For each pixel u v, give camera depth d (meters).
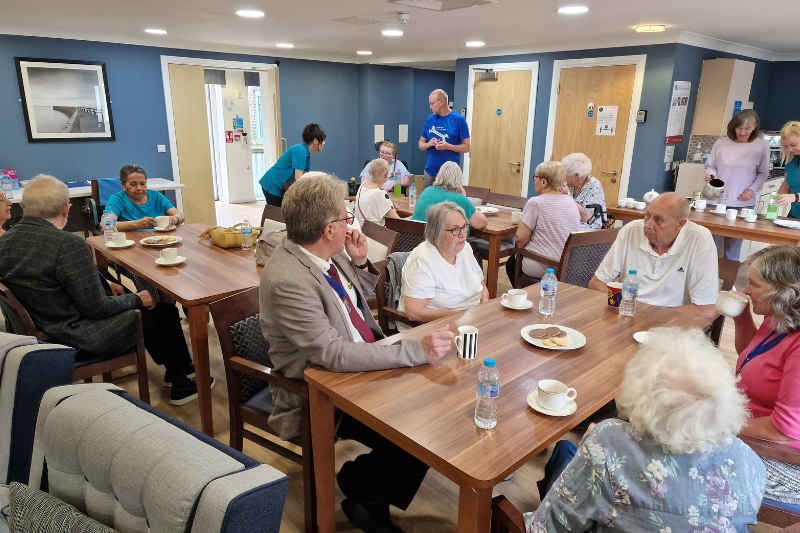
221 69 7.18
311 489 1.72
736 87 5.43
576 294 2.34
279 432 1.73
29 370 1.47
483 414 1.27
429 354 1.57
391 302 2.43
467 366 1.59
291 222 1.57
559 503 1.00
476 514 1.14
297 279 1.54
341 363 1.51
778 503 1.40
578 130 5.93
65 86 5.57
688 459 0.89
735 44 5.73
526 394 1.43
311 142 5.08
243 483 0.92
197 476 0.93
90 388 1.25
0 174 5.07
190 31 5.34
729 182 4.41
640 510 0.91
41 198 2.07
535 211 3.29
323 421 1.55
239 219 7.14
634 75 5.37
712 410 0.86
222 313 1.82
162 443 1.01
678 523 0.88
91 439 1.06
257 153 8.58
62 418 1.13
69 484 1.10
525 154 6.48
